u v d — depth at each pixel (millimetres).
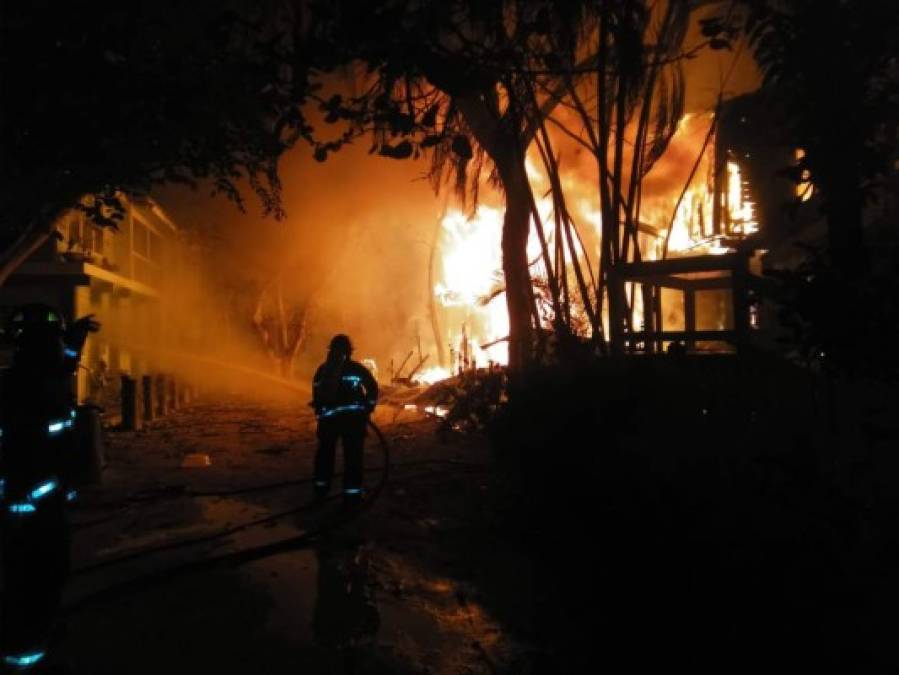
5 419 3830
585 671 4078
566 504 6504
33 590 3807
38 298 13320
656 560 5027
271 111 5230
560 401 6922
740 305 7094
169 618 4691
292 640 4402
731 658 4031
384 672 4031
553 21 6422
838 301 4027
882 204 7832
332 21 4141
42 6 5223
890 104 4289
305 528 6832
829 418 4680
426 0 4348
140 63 5707
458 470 9148
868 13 4137
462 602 5043
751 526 4379
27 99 5711
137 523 6922
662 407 5883
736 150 10539
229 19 4656
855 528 4082
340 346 7656
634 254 8484
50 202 8164
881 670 3637
